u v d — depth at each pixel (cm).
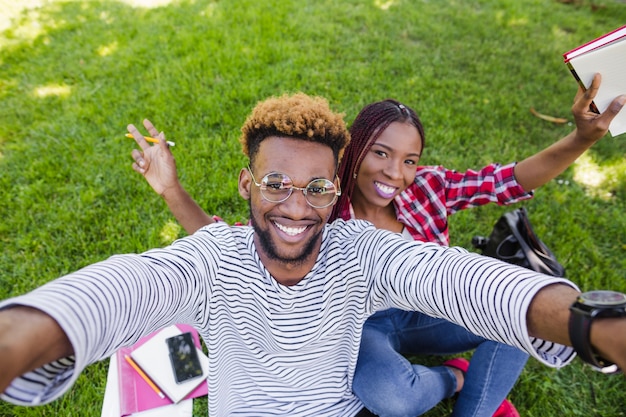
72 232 286
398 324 207
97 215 298
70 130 358
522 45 485
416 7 541
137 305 99
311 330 138
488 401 183
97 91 398
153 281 107
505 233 207
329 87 401
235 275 131
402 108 187
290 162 123
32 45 459
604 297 83
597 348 80
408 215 202
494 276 101
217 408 157
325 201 127
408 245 130
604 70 150
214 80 406
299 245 129
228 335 142
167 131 357
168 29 477
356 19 510
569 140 177
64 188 313
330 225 148
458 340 195
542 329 90
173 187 185
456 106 396
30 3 533
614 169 351
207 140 347
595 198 333
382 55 450
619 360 77
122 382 208
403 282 122
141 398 204
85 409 210
